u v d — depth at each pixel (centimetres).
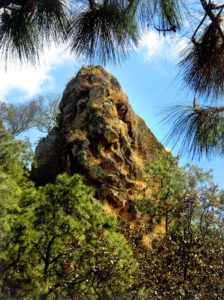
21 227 721
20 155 1000
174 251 809
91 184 1596
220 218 817
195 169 1107
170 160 1346
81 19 240
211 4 199
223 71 212
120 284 781
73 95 1988
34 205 814
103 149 1711
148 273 809
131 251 851
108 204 1523
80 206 816
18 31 240
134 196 1619
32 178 1672
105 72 2077
